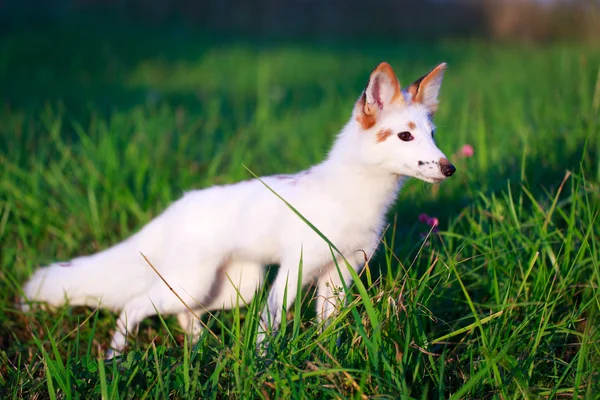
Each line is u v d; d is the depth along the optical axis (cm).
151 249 417
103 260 424
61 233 525
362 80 1327
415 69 1470
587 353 327
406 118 377
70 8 2300
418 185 532
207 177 631
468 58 1748
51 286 423
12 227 534
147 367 331
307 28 2852
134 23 2320
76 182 615
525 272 404
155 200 584
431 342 335
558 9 2277
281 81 1399
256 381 308
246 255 406
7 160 610
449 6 2994
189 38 2116
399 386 298
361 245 391
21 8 2127
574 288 399
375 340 304
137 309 400
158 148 692
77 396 307
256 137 834
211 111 959
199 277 397
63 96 1087
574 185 500
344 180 381
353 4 2961
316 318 387
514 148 612
